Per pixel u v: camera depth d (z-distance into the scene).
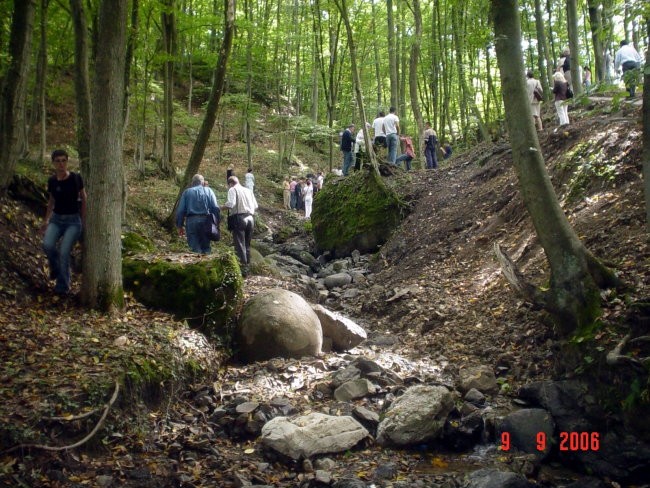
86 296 6.00
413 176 13.97
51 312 5.79
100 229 6.00
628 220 6.62
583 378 4.84
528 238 8.21
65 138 16.25
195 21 13.47
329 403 5.38
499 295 7.34
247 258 9.89
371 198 12.76
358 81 13.02
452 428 4.83
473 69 19.89
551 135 10.09
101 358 4.91
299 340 6.54
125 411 4.55
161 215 11.38
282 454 4.36
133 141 18.59
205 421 4.95
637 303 4.88
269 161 22.31
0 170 6.93
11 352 4.75
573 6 12.18
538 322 6.23
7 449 3.69
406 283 9.20
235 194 9.65
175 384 5.24
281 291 7.02
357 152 15.56
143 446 4.37
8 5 9.01
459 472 4.29
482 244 9.26
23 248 6.64
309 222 16.08
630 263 5.73
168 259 7.04
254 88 26.33
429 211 11.81
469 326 7.00
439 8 17.08
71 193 6.21
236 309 6.91
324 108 30.38
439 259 9.74
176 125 21.97
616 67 10.73
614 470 4.23
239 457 4.42
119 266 6.18
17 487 3.50
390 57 17.56
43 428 3.94
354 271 11.11
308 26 22.67
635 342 4.64
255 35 18.38
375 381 5.75
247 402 5.15
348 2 17.53
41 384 4.33
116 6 5.81
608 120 9.31
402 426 4.71
